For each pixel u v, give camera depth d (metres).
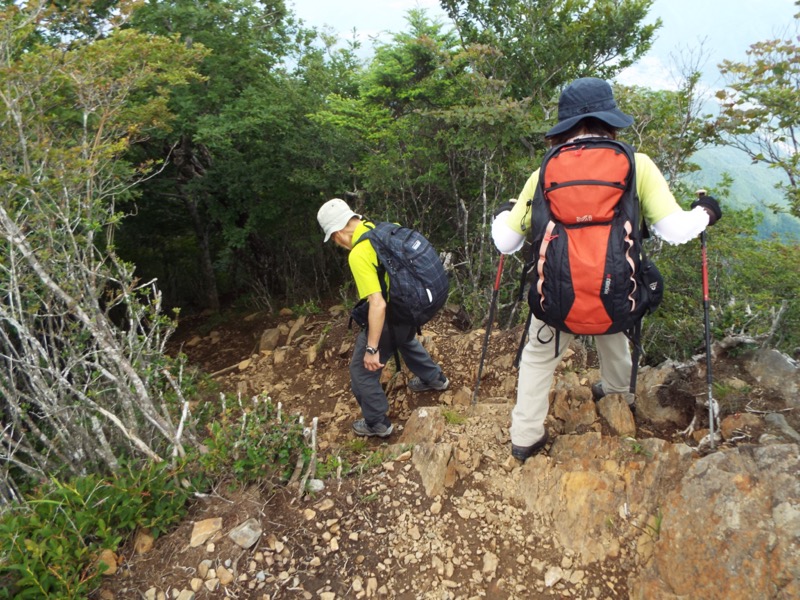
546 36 6.73
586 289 1.97
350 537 2.34
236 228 7.20
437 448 2.66
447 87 6.20
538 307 2.15
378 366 2.88
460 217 6.00
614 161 1.99
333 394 4.31
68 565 2.02
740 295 4.23
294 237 7.82
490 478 2.62
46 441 2.73
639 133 4.93
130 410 2.74
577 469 2.47
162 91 4.11
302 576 2.20
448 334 4.71
